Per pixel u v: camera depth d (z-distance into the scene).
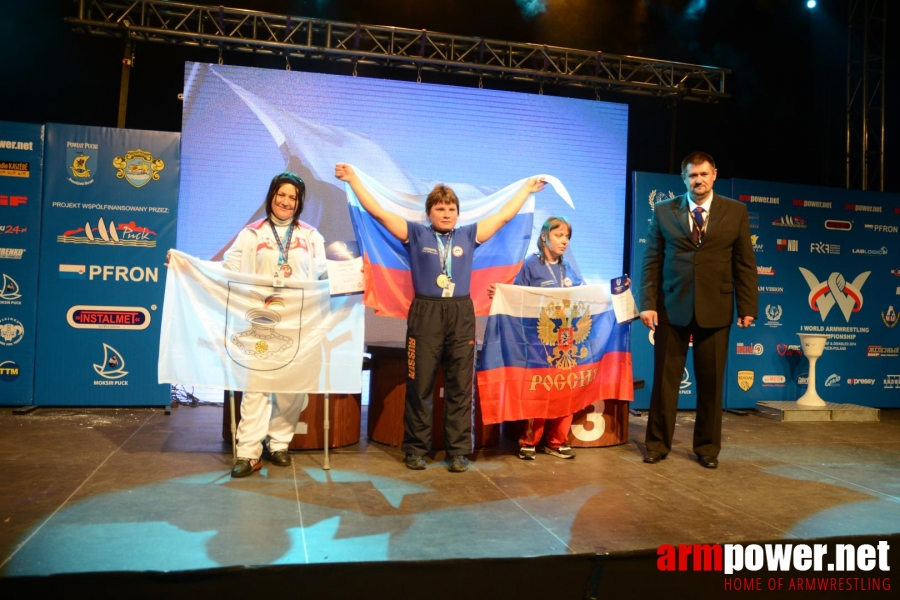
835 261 6.11
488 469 3.73
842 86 6.86
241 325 3.60
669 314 3.97
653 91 6.25
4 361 4.89
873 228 6.20
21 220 4.91
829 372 6.12
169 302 3.58
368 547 2.50
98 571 2.22
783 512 3.09
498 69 5.84
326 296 3.67
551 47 5.88
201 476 3.41
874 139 6.82
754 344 5.94
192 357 3.57
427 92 5.54
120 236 5.01
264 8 5.87
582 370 4.11
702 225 3.90
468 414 3.73
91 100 5.92
